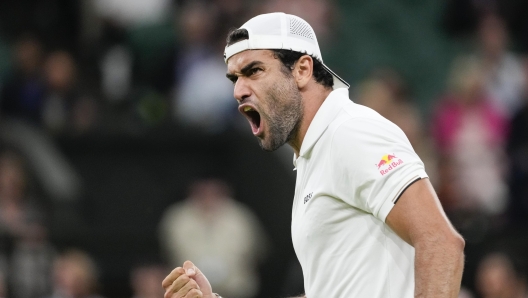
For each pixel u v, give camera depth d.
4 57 43.59
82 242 36.34
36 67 40.09
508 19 46.75
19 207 35.00
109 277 36.47
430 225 11.12
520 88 41.97
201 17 40.28
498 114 37.84
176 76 40.41
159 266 33.50
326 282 12.16
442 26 48.22
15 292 32.69
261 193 38.38
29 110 39.25
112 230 36.88
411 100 40.09
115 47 42.03
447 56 46.62
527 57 45.03
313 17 43.72
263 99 12.42
